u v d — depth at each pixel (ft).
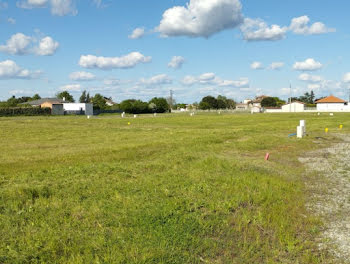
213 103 539.70
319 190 34.24
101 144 69.26
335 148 68.54
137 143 68.74
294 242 20.80
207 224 22.81
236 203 27.07
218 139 77.36
